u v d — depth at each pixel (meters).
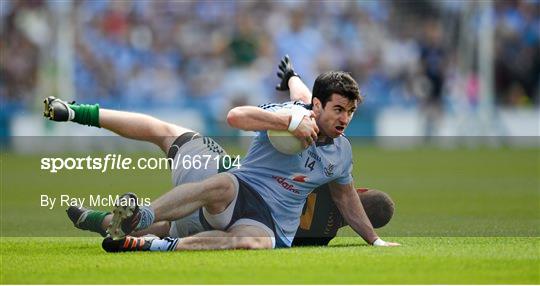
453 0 116.88
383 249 27.66
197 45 121.06
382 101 116.38
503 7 118.19
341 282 22.05
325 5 122.75
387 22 121.06
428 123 114.00
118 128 30.44
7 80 115.94
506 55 116.06
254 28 121.69
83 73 118.12
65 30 112.94
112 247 26.88
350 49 121.62
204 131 116.00
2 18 117.94
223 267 24.09
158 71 119.69
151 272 23.39
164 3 121.94
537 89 116.00
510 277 22.67
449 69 114.81
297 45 121.56
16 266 24.62
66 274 23.22
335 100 27.33
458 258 25.48
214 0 122.31
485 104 110.81
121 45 119.94
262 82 119.94
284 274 23.05
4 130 109.56
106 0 120.12
